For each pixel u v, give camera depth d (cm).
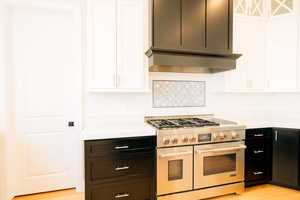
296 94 268
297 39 233
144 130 191
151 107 246
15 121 216
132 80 209
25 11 217
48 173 229
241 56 241
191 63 208
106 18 199
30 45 220
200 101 265
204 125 209
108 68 202
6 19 207
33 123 222
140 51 211
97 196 180
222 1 221
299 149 223
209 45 216
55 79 229
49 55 226
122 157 185
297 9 232
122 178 186
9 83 211
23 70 218
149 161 193
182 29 209
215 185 211
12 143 215
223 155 213
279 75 246
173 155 191
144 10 211
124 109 236
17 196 218
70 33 231
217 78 255
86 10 206
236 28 240
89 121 225
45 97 226
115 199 185
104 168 181
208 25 216
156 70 241
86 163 176
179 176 199
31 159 223
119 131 187
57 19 227
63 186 234
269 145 239
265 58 254
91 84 198
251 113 285
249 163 231
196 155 201
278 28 245
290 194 222
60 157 232
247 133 227
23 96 219
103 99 229
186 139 196
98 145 178
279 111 283
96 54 198
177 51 201
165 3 204
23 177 220
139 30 209
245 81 246
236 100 280
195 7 212
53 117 229
